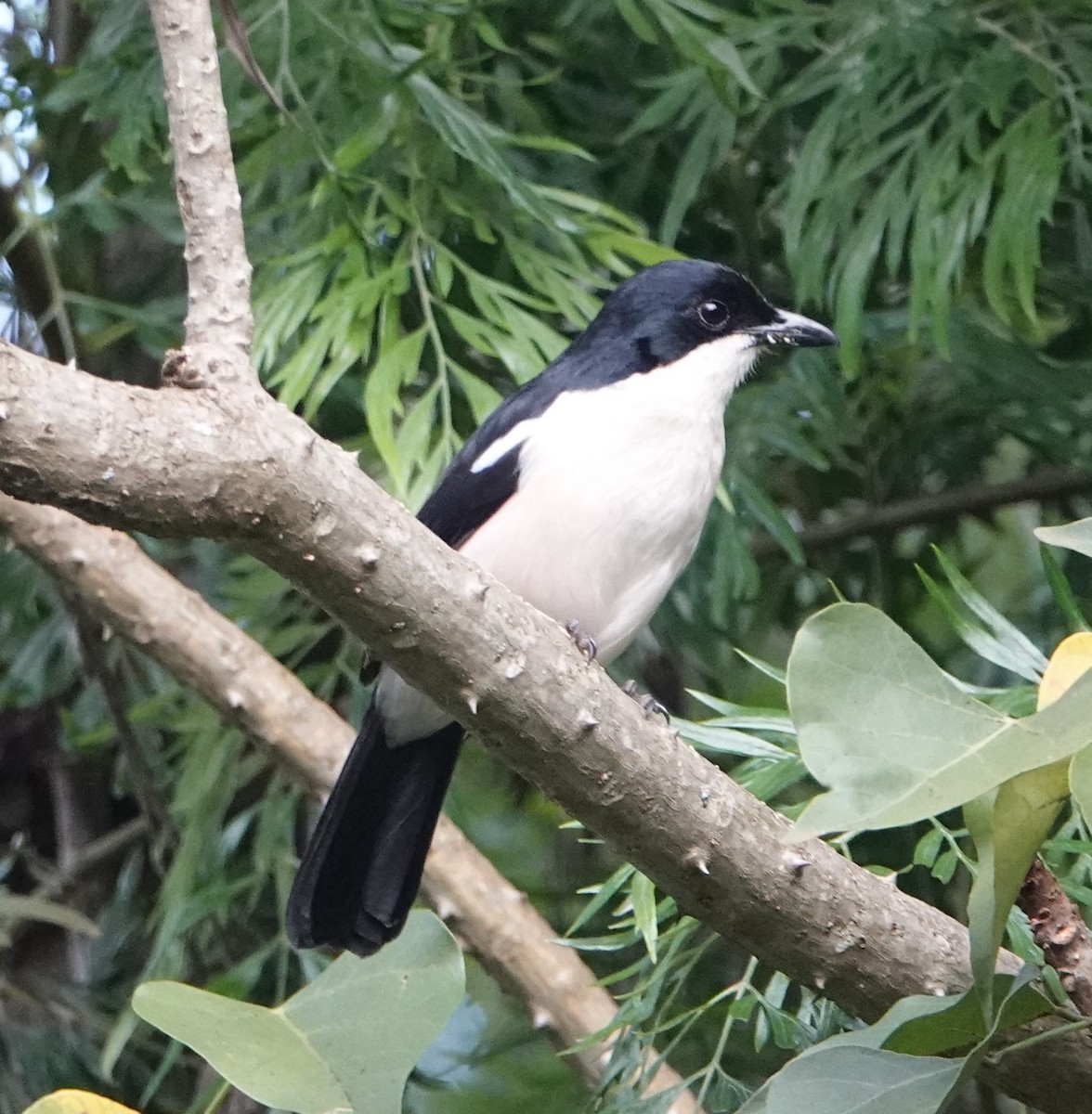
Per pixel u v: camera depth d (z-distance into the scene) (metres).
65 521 8.44
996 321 10.23
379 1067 4.77
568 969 8.15
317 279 8.47
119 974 10.59
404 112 8.73
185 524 4.54
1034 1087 5.18
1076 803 3.70
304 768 8.50
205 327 4.99
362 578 4.76
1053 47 9.27
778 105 9.25
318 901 7.19
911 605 10.92
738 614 10.01
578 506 7.45
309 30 8.89
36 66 10.45
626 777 5.13
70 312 10.70
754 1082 8.68
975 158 8.59
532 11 10.21
